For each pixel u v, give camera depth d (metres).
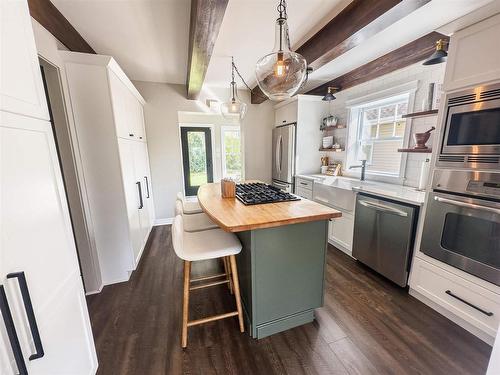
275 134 4.27
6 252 0.71
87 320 1.22
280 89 1.63
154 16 1.83
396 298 1.95
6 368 0.69
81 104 1.98
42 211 0.90
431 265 1.77
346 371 1.32
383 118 3.03
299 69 1.50
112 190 2.19
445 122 1.62
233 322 1.72
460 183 1.54
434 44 2.03
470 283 1.53
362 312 1.79
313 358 1.40
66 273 1.04
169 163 3.89
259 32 2.07
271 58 1.44
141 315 1.81
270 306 1.53
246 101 4.20
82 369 1.15
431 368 1.33
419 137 2.30
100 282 2.21
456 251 1.59
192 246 1.50
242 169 4.41
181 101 3.76
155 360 1.41
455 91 1.55
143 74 3.27
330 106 3.82
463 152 1.53
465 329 1.60
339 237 2.82
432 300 1.79
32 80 0.89
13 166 0.76
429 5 1.65
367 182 3.04
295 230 1.48
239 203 1.73
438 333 1.58
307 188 3.46
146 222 3.29
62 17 1.80
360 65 2.88
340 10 1.80
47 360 0.88
